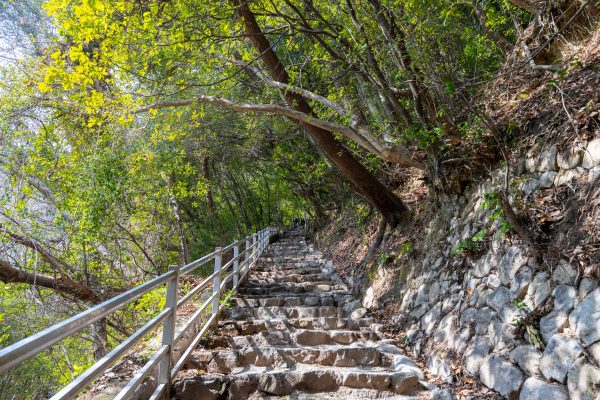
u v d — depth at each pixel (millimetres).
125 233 8906
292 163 14430
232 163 17094
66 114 7297
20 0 8164
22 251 7160
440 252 4855
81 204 7227
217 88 6988
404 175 7883
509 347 3004
